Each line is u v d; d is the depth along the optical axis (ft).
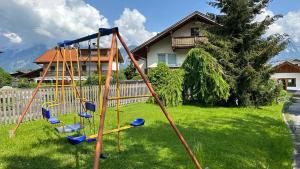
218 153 21.63
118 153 21.39
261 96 54.80
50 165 19.03
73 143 18.19
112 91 51.44
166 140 24.89
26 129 30.01
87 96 44.73
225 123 34.09
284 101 69.87
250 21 53.88
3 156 20.74
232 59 52.75
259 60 51.90
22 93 35.99
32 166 18.83
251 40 53.11
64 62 28.99
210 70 49.26
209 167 18.80
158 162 19.48
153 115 38.37
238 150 22.72
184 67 52.47
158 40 97.25
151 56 99.14
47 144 23.75
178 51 96.78
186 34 94.48
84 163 19.38
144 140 24.80
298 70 143.13
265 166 20.02
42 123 33.73
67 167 18.69
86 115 25.68
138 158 20.26
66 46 27.43
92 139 18.90
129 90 56.03
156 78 56.44
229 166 19.21
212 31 55.57
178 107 48.91
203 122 34.14
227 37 53.26
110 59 15.14
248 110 48.39
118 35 16.46
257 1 52.75
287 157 22.54
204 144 23.82
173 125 17.11
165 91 50.03
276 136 29.17
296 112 51.21
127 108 47.09
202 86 50.31
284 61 145.59
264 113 45.80
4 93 34.17
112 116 37.65
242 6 51.16
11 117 34.73
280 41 51.26
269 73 53.06
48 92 38.83
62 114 40.55
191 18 91.30
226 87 49.88
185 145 17.06
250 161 20.48
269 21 51.42
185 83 52.37
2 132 28.78
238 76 51.24
